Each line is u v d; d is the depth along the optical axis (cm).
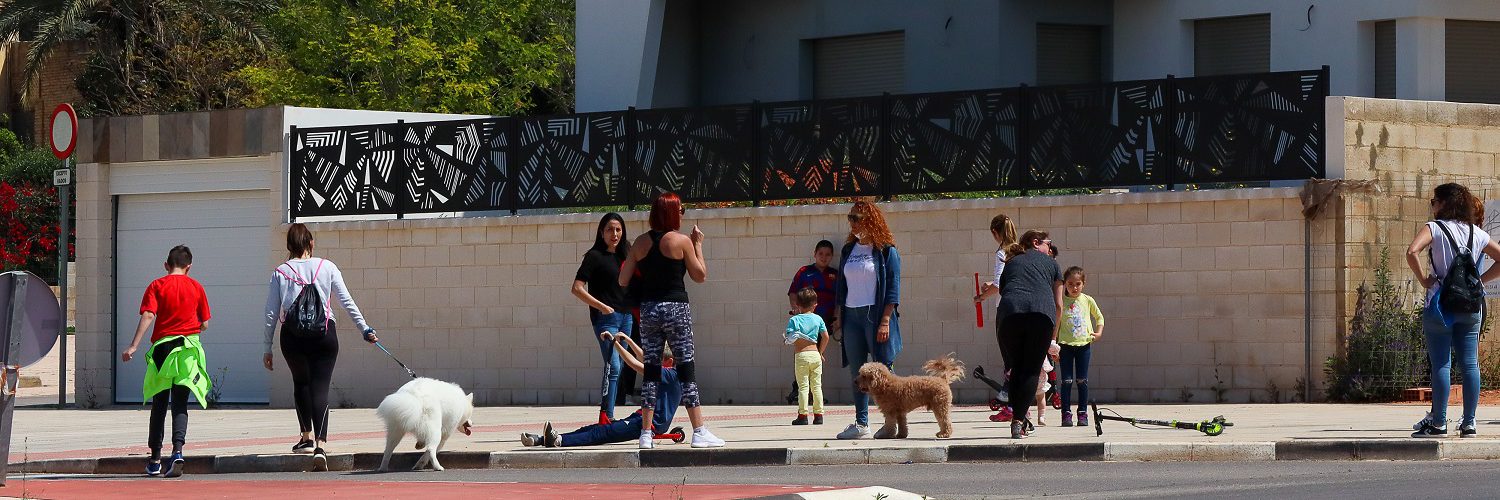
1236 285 1590
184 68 4816
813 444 1159
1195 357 1605
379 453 1191
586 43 2592
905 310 1719
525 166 1912
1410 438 1101
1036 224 1669
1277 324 1572
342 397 2005
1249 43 2280
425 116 2097
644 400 1152
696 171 1817
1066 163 1658
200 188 2077
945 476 1034
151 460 1182
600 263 1307
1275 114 1580
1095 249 1645
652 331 1138
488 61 4259
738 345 1784
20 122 5403
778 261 1766
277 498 941
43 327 1078
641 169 1845
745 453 1130
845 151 1752
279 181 2019
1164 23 2328
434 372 1950
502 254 1912
